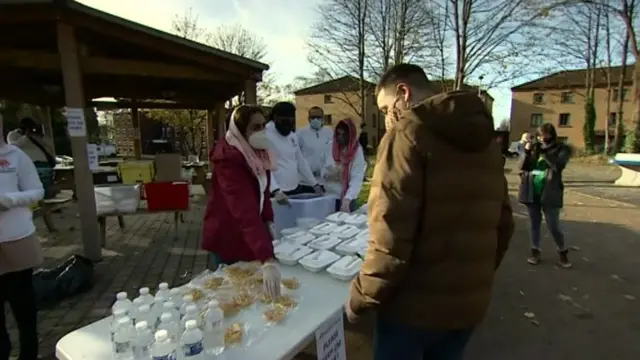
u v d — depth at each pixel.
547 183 4.38
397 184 1.08
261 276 1.88
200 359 1.18
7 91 7.71
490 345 2.83
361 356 2.53
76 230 5.98
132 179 8.60
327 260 2.12
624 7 15.91
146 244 5.25
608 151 23.06
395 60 19.78
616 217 7.11
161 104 10.71
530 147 4.50
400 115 1.27
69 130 4.21
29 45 5.32
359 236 2.60
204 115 19.84
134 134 10.84
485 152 1.18
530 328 3.08
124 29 4.48
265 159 1.95
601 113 33.19
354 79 24.48
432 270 1.13
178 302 1.56
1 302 2.21
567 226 6.42
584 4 16.41
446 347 1.36
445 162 1.09
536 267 4.46
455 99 1.09
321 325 1.52
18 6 3.86
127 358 1.23
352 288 1.26
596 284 3.97
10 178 2.15
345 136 3.79
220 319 1.34
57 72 6.25
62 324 3.03
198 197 9.12
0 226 2.10
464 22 14.48
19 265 2.18
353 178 3.76
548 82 36.91
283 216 3.36
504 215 1.40
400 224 1.07
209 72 5.44
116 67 4.62
